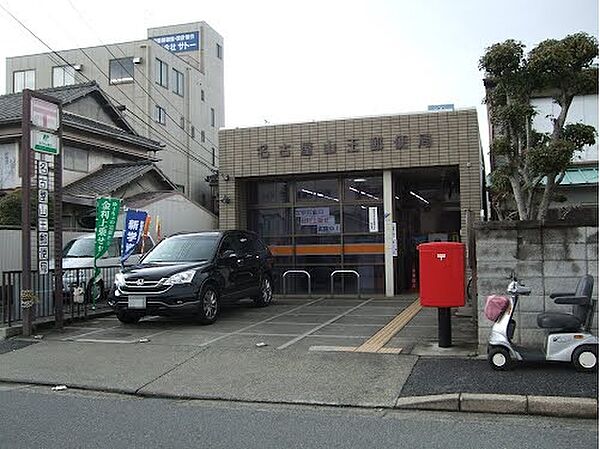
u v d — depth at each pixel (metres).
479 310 7.36
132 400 6.30
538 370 6.52
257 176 15.46
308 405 5.96
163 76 35.97
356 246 15.19
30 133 9.55
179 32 42.44
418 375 6.54
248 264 12.07
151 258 11.27
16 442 4.89
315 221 15.54
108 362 7.75
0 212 16.59
